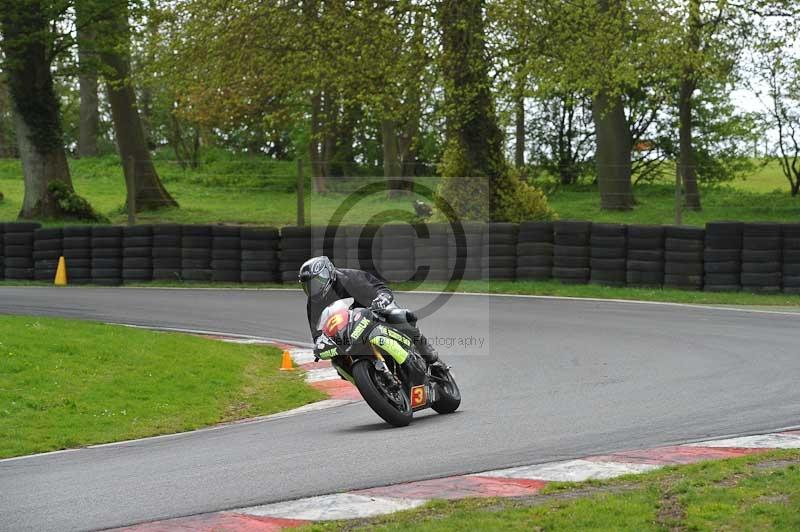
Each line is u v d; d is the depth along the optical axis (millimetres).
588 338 43594
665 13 76062
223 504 18266
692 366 35406
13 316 44469
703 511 15930
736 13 91938
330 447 23453
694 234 59938
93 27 91750
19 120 92812
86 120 155750
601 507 16453
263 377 38156
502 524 15656
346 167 138000
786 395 28906
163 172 134750
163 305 56781
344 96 81688
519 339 43750
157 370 36594
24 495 19906
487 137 76438
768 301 56281
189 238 67375
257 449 23922
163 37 81062
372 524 16359
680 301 56938
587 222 62688
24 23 89312
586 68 75312
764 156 110688
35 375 33406
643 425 24906
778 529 14750
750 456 20141
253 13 75125
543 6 74250
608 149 101000
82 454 25328
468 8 74000
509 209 75938
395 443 23484
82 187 127625
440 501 17516
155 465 22578
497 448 22406
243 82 80750
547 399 29719
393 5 74250
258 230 66875
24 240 69188
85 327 42656
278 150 161000
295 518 16938
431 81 76562
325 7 75375
